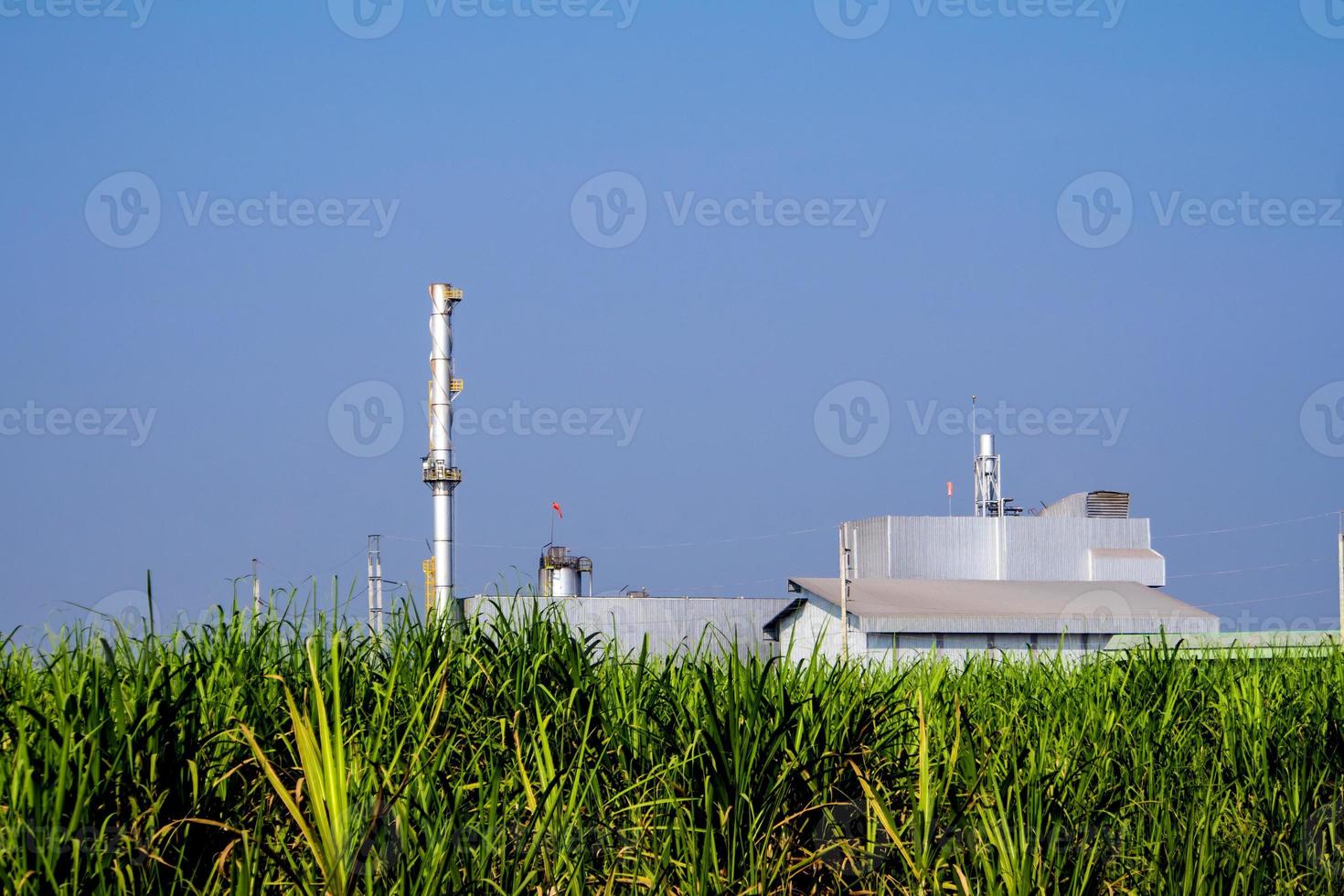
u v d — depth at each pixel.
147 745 16.61
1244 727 28.33
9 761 15.72
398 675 21.45
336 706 16.19
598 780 20.44
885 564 170.25
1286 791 25.75
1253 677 31.94
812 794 20.09
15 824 14.72
